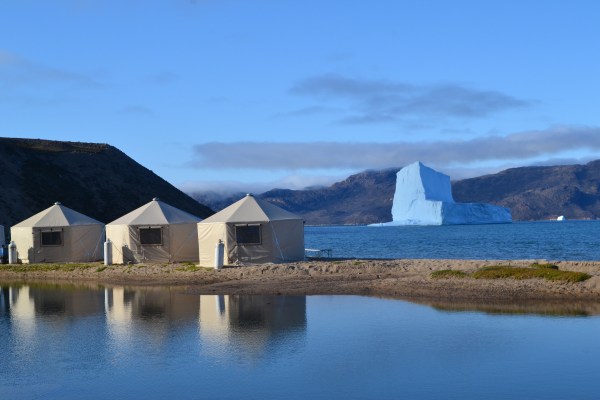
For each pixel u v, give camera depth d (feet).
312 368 40.29
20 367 41.93
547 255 165.37
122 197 288.10
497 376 37.83
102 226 131.34
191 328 53.78
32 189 248.93
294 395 34.88
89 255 128.16
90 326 56.13
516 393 34.58
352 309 62.59
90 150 319.47
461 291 71.87
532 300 65.26
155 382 37.78
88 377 39.19
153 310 64.54
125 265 110.93
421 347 45.47
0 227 146.30
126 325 56.08
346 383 36.91
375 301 67.77
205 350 45.47
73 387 37.22
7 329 55.67
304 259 109.60
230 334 50.93
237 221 103.35
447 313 59.26
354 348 45.47
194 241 117.50
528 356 42.32
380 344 46.62
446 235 354.33
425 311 60.64
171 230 115.34
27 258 124.88
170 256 115.14
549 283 72.84
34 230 124.16
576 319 54.90
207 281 90.58
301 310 62.44
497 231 416.67
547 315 57.06
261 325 54.60
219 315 60.18
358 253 183.83
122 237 115.75
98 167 301.84
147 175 327.67
